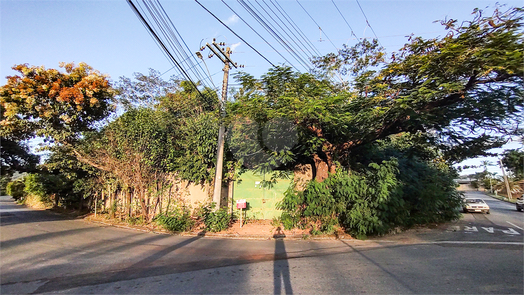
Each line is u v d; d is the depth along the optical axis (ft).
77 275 18.94
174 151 42.11
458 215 48.32
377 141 41.70
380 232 31.42
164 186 42.60
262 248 27.43
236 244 29.43
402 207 34.04
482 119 34.58
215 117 39.60
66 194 64.49
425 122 32.55
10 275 18.89
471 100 31.63
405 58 30.91
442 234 35.04
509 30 24.88
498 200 146.61
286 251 26.11
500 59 23.56
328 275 18.57
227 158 42.80
